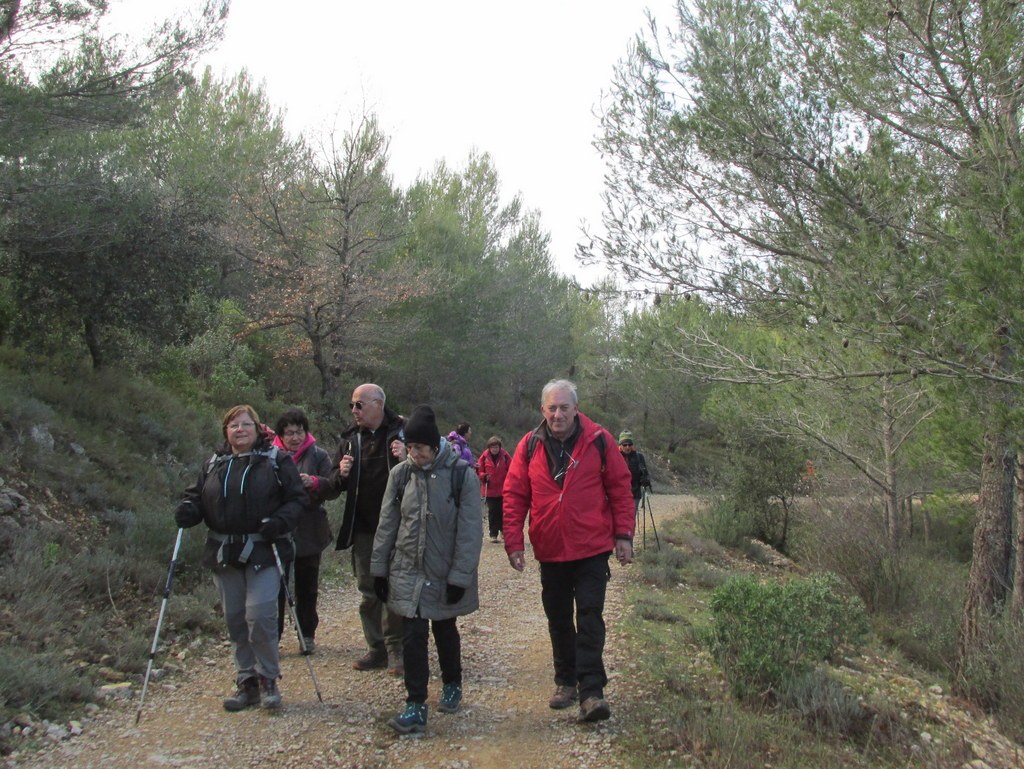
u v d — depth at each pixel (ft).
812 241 27.96
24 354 40.19
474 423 95.81
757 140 27.55
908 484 49.88
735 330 30.86
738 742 15.19
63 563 23.04
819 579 22.61
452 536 16.25
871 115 27.09
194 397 51.11
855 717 18.19
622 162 31.81
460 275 85.87
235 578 16.92
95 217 38.09
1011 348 20.77
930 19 23.88
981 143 23.80
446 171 106.93
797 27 27.78
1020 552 27.25
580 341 137.18
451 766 14.33
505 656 21.84
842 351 26.55
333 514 35.73
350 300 66.39
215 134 74.08
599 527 16.40
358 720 16.33
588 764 14.55
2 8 32.19
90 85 35.58
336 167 67.36
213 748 14.80
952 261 21.04
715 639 20.27
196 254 45.03
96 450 32.96
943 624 31.83
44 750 14.30
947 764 16.72
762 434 50.75
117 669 18.54
